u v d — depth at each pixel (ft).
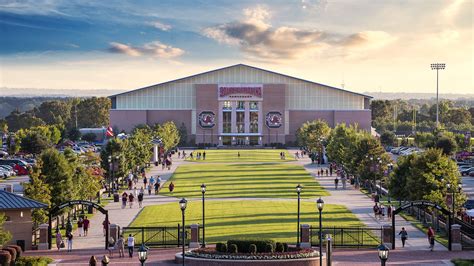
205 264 175.11
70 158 281.95
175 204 308.60
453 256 194.80
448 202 236.22
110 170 354.95
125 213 282.77
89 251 205.67
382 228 211.82
